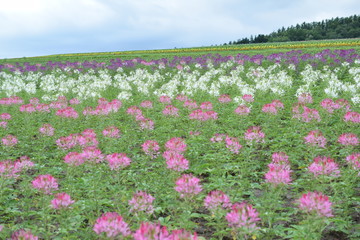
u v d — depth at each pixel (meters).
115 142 8.70
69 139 7.39
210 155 7.66
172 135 9.55
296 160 7.49
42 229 4.64
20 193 6.43
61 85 17.20
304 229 4.14
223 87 16.36
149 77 17.56
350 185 5.54
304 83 16.92
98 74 24.55
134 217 4.75
